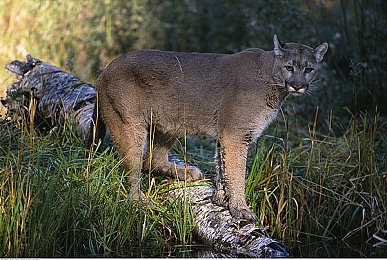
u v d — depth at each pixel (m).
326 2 19.08
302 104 15.48
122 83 10.16
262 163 10.26
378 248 9.84
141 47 17.31
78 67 15.86
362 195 10.61
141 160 10.35
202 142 13.20
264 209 10.06
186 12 18.17
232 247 9.16
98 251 9.02
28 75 12.70
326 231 10.05
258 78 9.77
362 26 17.16
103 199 9.49
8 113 11.96
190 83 10.07
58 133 11.47
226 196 9.78
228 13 17.81
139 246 9.28
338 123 14.91
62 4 17.47
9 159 9.59
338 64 17.20
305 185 10.43
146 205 9.67
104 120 10.44
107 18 17.50
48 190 8.89
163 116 10.30
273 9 17.38
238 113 9.72
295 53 9.62
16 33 16.69
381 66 16.36
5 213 8.63
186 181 10.30
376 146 11.87
